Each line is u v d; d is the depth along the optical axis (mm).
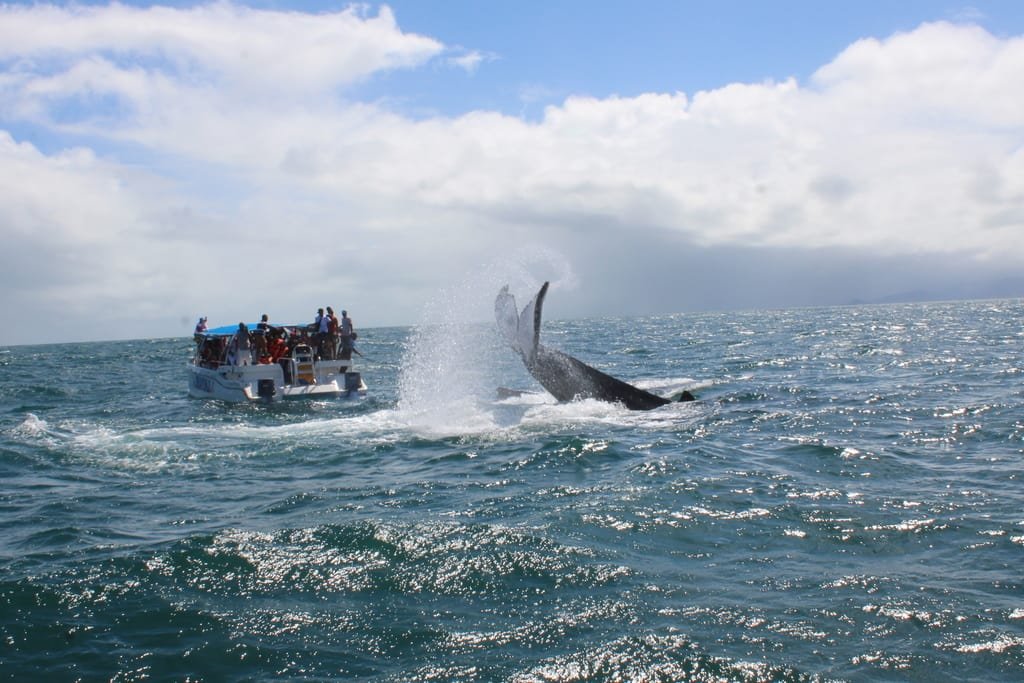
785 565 7395
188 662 5863
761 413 16422
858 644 5816
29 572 7730
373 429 16312
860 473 10945
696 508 9266
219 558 7953
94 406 23734
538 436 14406
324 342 24781
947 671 5426
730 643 5879
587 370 17844
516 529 8609
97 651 6051
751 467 11422
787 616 6293
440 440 14586
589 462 12117
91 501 10820
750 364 29703
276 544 8328
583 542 8117
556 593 6867
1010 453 12031
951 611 6285
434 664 5738
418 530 8656
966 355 30359
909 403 17328
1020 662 5500
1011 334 45062
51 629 6434
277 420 19000
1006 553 7531
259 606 6805
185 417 20156
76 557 8188
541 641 6020
